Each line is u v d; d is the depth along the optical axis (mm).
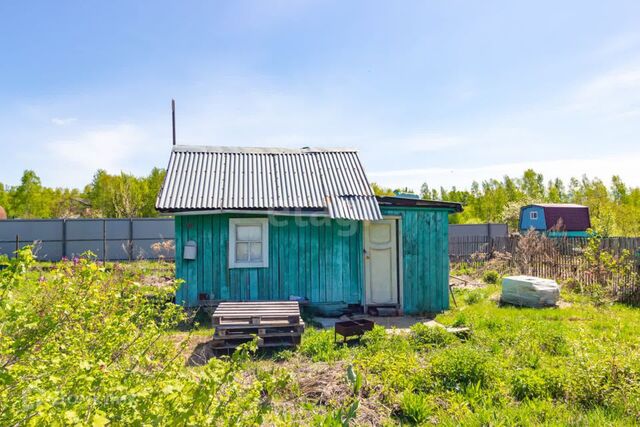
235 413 2482
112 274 4547
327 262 10672
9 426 1922
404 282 10688
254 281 10391
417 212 10852
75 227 24734
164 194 10164
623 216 33688
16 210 35969
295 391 4902
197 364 6258
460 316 8727
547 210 30391
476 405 4613
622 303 11648
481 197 44375
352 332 7250
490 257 20656
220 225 10344
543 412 4438
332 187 11195
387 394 4793
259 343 6738
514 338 7203
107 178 35406
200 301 10141
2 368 2113
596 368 4980
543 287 11039
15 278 2188
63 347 2668
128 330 3273
